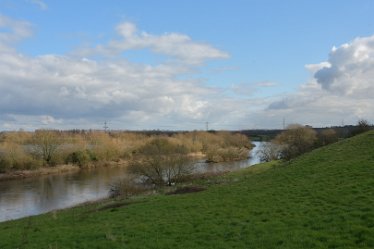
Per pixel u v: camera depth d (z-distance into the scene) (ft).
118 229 77.36
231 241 60.29
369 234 52.19
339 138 231.50
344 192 79.36
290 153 229.04
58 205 170.60
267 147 307.78
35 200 183.73
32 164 287.89
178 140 368.89
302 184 98.73
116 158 339.16
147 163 205.87
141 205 106.22
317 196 81.35
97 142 356.18
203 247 59.11
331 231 56.39
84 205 144.87
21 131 375.04
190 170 211.61
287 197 86.79
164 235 68.69
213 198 102.89
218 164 307.99
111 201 138.82
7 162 276.62
